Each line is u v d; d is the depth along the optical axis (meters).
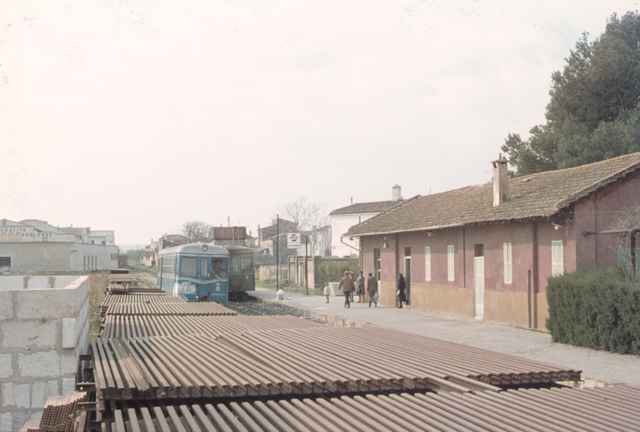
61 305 8.41
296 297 47.75
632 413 6.43
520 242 25.81
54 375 8.34
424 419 6.19
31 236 74.75
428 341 11.46
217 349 10.16
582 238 22.77
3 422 8.23
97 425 7.03
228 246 47.53
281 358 9.23
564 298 20.89
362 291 42.28
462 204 33.00
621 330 18.84
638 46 43.28
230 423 6.15
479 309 29.25
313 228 93.50
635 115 39.00
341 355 9.60
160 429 5.92
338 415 6.40
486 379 8.06
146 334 12.16
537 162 43.53
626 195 23.20
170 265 41.03
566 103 42.91
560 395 7.30
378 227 39.69
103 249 93.69
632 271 19.95
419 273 35.19
